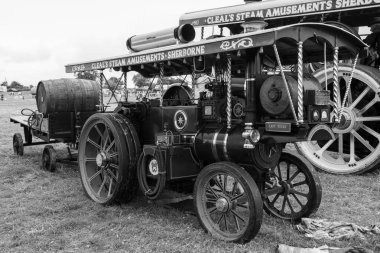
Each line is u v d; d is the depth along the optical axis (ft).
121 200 16.61
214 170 13.19
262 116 13.28
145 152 15.08
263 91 12.75
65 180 21.56
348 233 13.41
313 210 14.85
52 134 23.76
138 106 17.11
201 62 15.28
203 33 28.30
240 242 12.70
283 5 25.11
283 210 15.61
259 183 14.38
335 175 23.62
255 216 12.24
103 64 18.15
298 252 11.80
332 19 24.75
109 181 17.80
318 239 13.23
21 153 28.81
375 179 22.30
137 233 13.96
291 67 16.81
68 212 16.24
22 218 15.49
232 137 13.50
